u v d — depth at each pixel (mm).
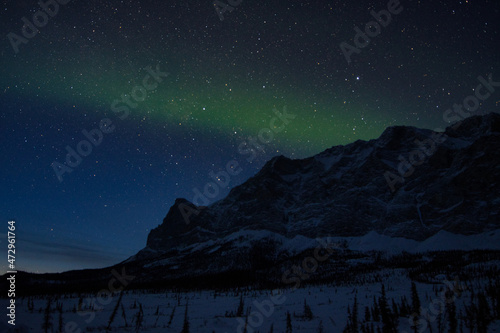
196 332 63438
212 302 112812
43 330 61906
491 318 59812
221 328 67000
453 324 54812
